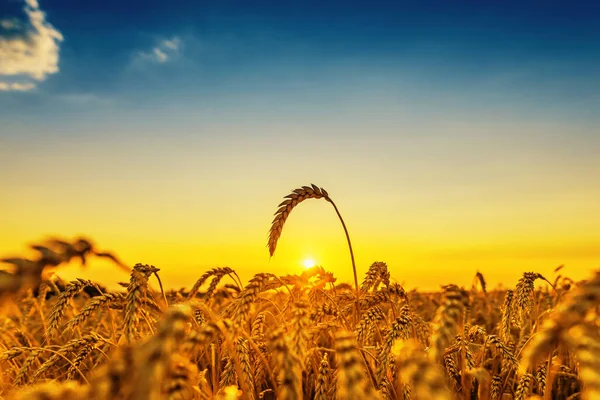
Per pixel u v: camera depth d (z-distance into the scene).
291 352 2.48
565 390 4.41
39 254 1.76
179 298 5.32
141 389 1.75
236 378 3.73
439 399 1.81
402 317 3.71
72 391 1.96
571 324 2.01
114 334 4.59
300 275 4.82
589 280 2.08
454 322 2.21
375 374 3.54
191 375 2.23
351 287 5.89
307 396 4.31
